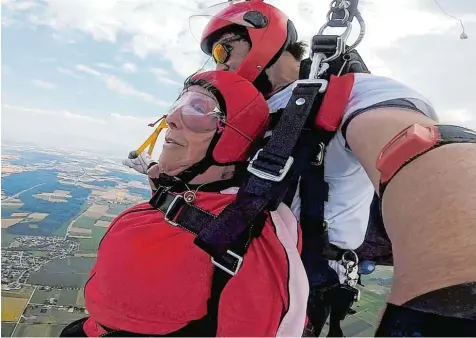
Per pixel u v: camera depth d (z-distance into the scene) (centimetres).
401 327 37
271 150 64
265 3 89
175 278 60
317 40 75
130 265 62
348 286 72
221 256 59
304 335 73
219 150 68
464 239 36
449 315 34
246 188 63
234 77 74
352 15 74
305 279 61
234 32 87
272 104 82
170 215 65
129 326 60
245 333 58
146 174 81
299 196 69
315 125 65
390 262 83
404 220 41
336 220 71
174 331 60
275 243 61
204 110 70
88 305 66
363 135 57
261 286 59
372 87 63
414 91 61
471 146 43
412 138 45
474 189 39
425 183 41
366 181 73
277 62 88
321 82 67
